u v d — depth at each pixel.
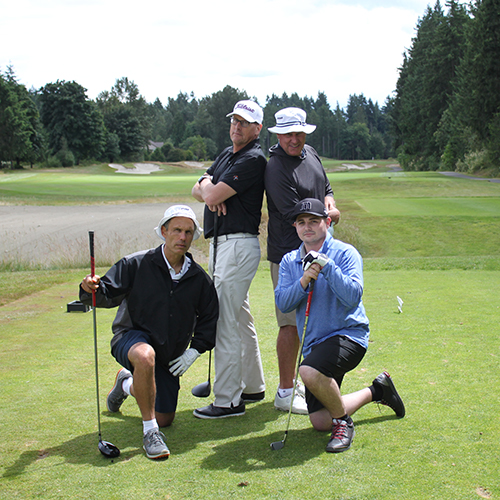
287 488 2.42
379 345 4.56
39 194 31.36
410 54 70.38
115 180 45.19
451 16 57.12
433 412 3.21
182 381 4.13
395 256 14.95
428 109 59.09
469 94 46.16
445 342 4.59
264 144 120.56
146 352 2.99
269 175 3.62
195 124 127.00
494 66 43.94
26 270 11.79
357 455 2.74
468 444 2.79
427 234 16.70
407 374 3.86
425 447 2.78
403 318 5.47
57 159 76.31
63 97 80.00
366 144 142.25
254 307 6.35
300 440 3.02
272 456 2.80
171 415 3.28
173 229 3.16
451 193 29.73
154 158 99.31
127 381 3.30
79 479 2.57
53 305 6.77
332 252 3.21
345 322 3.09
